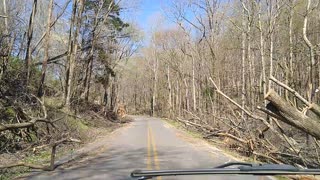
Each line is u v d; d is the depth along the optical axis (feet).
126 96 345.31
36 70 78.07
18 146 49.78
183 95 213.46
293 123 37.37
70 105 97.86
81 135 71.61
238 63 140.87
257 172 9.91
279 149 52.70
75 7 96.68
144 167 41.60
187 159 48.57
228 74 140.77
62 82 115.44
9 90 55.83
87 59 129.70
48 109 62.34
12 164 36.27
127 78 321.11
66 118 66.13
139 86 341.41
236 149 60.54
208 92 123.24
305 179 30.01
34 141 52.75
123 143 69.72
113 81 199.41
